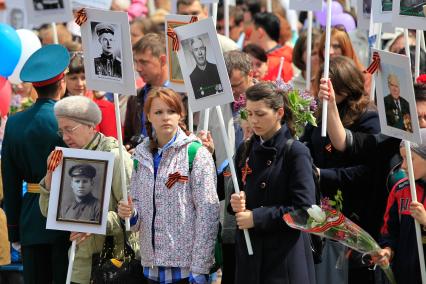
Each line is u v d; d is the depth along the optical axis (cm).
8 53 1564
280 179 1138
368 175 1243
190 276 1180
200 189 1186
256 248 1144
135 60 1557
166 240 1191
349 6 2248
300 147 1137
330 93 1231
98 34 1209
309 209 1110
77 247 1277
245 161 1176
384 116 1136
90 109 1252
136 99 1562
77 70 1534
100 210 1228
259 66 1767
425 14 1200
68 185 1234
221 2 2328
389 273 1146
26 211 1314
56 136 1298
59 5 1673
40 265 1321
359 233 1141
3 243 1425
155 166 1209
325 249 1229
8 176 1329
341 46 1527
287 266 1134
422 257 1104
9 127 1323
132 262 1248
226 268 1302
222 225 1297
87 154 1230
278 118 1149
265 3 2339
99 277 1242
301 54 1673
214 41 1162
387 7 1355
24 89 1719
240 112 1206
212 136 1423
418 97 1198
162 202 1195
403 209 1144
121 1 2470
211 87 1175
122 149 1209
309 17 1577
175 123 1202
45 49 1354
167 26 1338
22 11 2345
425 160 1125
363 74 1294
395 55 1094
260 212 1130
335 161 1264
